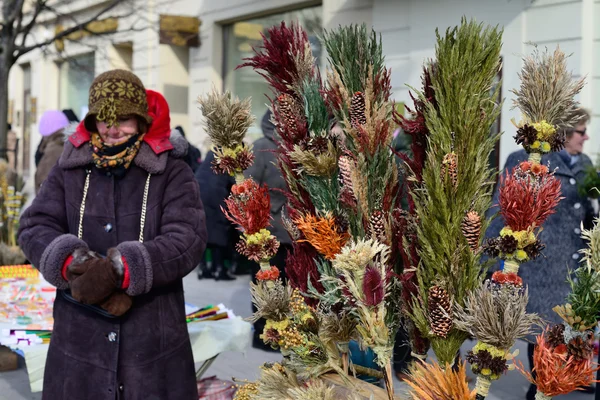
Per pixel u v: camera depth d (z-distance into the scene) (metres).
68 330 2.00
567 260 3.44
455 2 6.20
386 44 6.98
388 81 1.40
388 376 1.20
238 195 1.45
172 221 2.01
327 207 1.36
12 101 17.91
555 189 1.13
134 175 2.03
